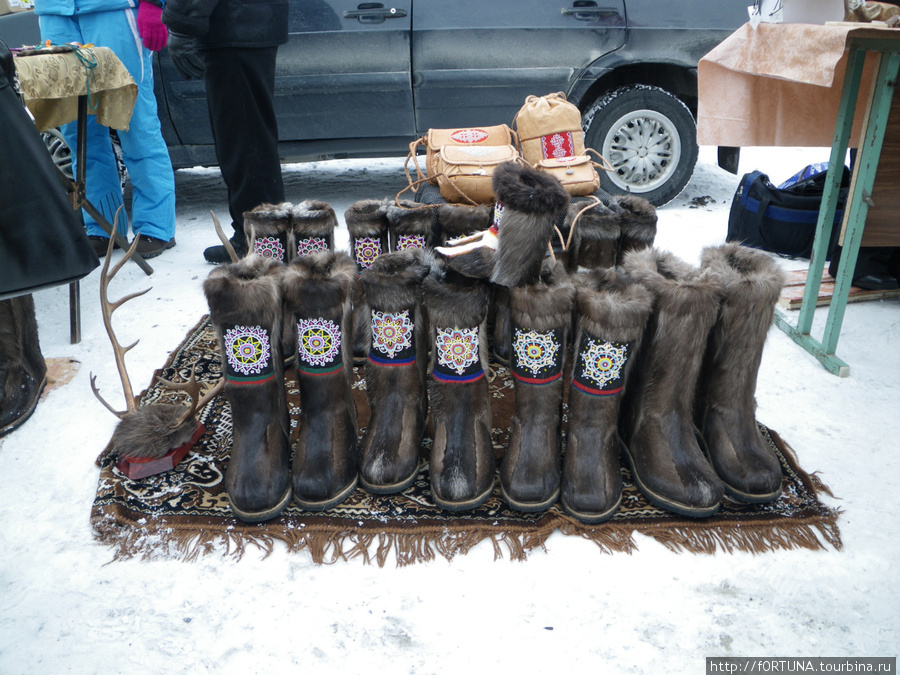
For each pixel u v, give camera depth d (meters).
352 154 4.27
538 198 1.42
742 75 2.54
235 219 3.21
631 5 4.00
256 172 3.07
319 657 1.31
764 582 1.49
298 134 4.08
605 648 1.33
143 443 1.79
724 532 1.61
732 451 1.70
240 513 1.62
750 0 4.12
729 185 5.03
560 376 1.67
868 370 2.40
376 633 1.37
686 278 1.63
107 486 1.78
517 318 1.58
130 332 2.75
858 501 1.73
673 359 1.60
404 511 1.68
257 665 1.30
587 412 1.65
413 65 3.97
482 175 2.53
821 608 1.42
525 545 1.58
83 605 1.44
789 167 5.48
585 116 4.17
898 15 2.35
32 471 1.87
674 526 1.62
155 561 1.55
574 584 1.48
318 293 1.59
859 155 2.21
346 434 1.74
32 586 1.48
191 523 1.64
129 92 2.96
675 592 1.46
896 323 2.75
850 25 2.03
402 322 1.69
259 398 1.65
